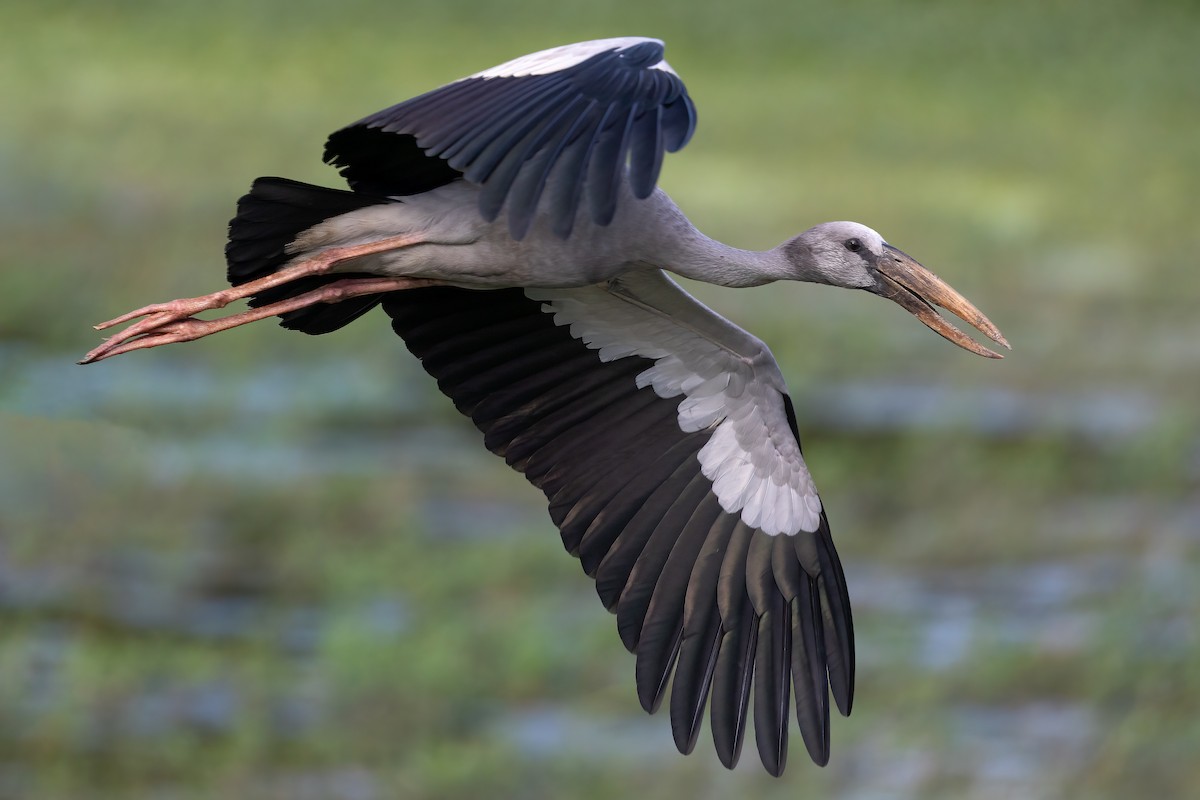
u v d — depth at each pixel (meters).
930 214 26.41
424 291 7.98
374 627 12.74
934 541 14.90
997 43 37.69
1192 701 12.14
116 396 17.11
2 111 27.88
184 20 34.94
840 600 8.15
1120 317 22.36
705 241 7.58
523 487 15.84
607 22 36.88
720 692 7.99
